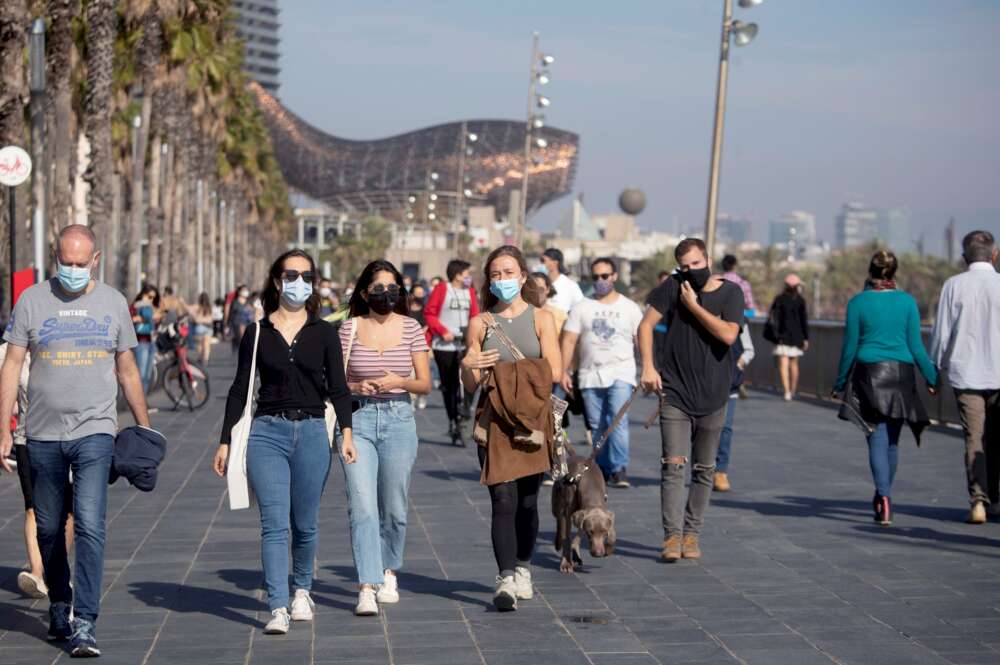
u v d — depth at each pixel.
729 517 13.83
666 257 168.12
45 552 8.65
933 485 16.23
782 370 31.02
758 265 180.38
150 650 8.39
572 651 8.30
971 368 13.25
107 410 8.59
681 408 11.41
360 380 9.62
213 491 15.95
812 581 10.51
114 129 54.97
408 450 9.73
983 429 13.31
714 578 10.66
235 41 80.50
